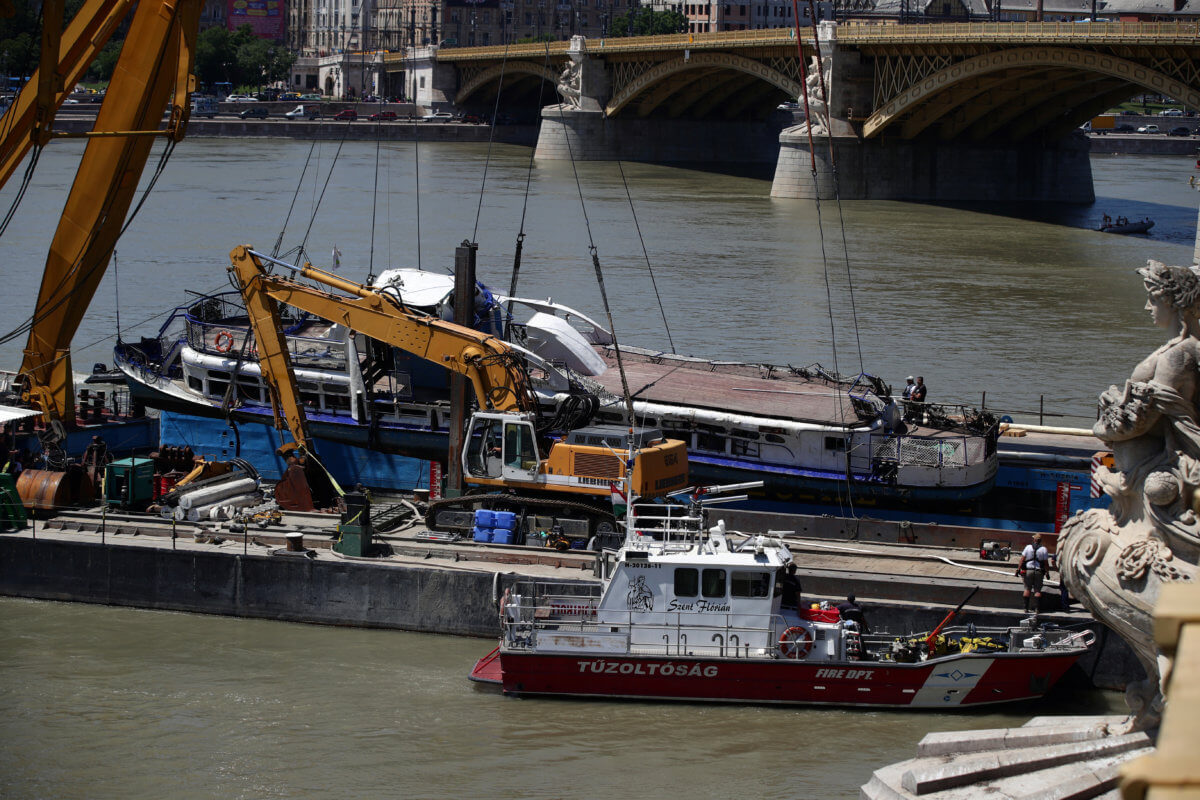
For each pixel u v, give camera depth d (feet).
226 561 129.59
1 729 104.73
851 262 402.72
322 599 128.06
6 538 133.90
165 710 108.27
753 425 158.71
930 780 70.69
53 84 146.82
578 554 129.39
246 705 109.70
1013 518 160.04
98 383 198.59
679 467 139.64
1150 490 68.90
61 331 165.17
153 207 492.13
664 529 113.60
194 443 177.68
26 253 368.27
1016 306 328.08
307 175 643.45
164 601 131.13
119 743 102.47
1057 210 595.47
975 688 108.78
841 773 99.19
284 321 200.03
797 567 126.41
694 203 578.66
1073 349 277.03
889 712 109.09
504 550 131.34
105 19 159.12
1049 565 123.54
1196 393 69.26
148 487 145.28
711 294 334.44
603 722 106.93
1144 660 72.08
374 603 127.24
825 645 109.91
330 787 96.27
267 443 174.70
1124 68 450.30
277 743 103.24
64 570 132.77
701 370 182.39
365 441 171.63
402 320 152.15
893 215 554.87
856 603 116.67
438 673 116.67
